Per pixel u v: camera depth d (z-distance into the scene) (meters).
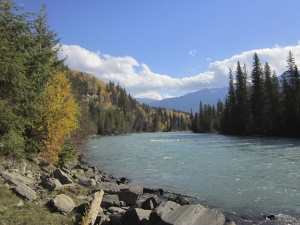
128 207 12.82
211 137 79.12
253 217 12.71
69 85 22.33
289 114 65.44
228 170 24.14
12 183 11.95
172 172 24.56
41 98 18.94
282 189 17.28
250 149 39.06
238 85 85.19
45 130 20.66
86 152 43.81
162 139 84.31
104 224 10.30
